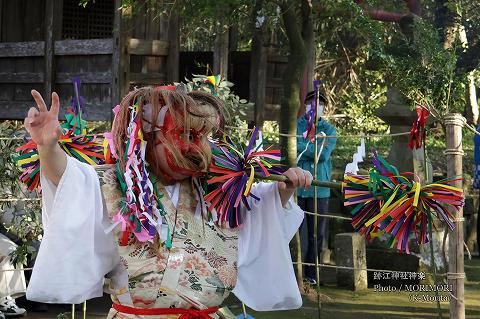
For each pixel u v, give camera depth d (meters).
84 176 2.45
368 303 7.07
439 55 8.68
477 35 11.23
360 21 8.08
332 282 7.97
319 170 7.65
